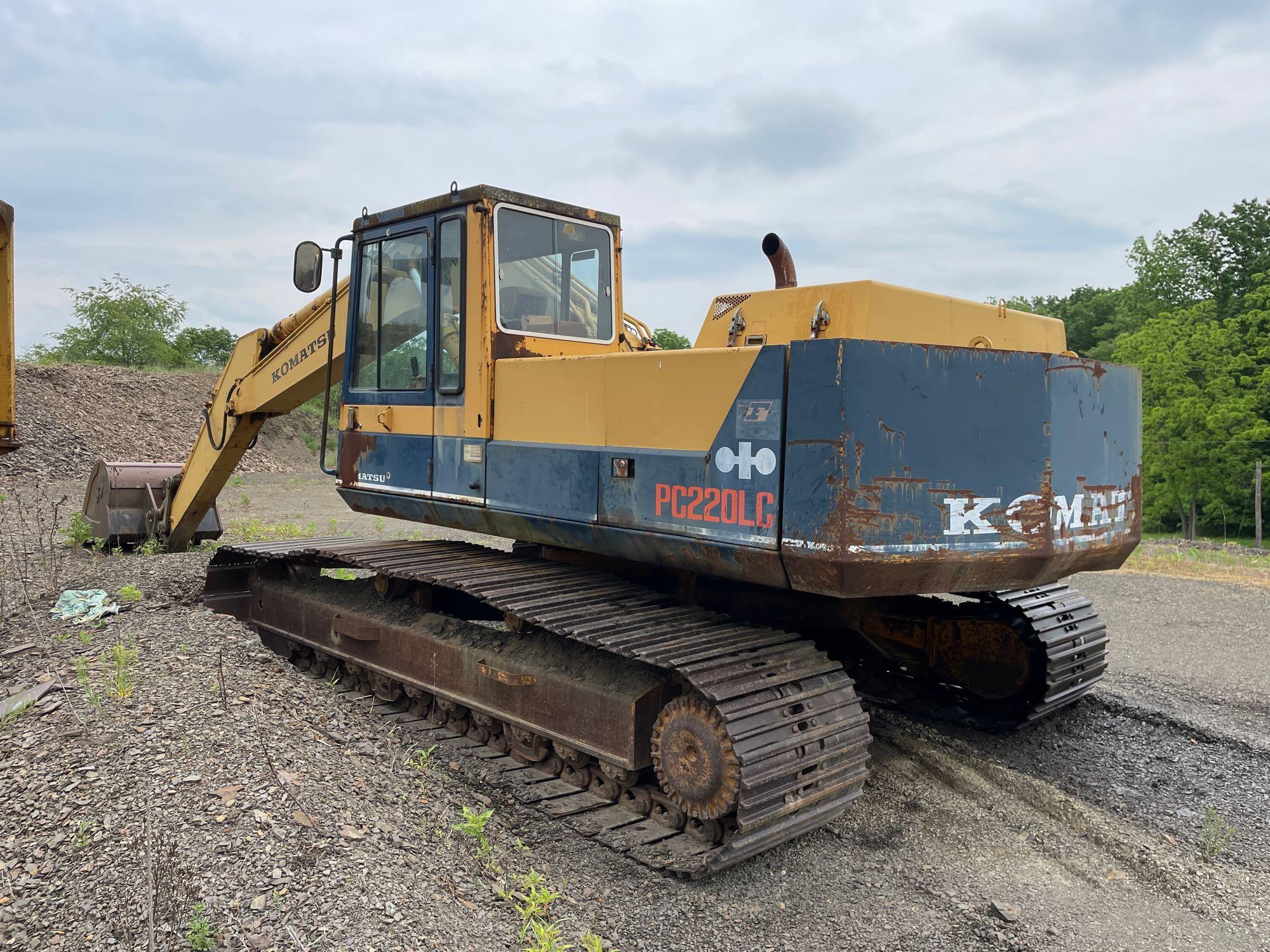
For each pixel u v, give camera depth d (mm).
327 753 4137
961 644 5691
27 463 17797
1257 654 7445
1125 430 4246
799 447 3480
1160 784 4793
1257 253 44125
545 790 4469
